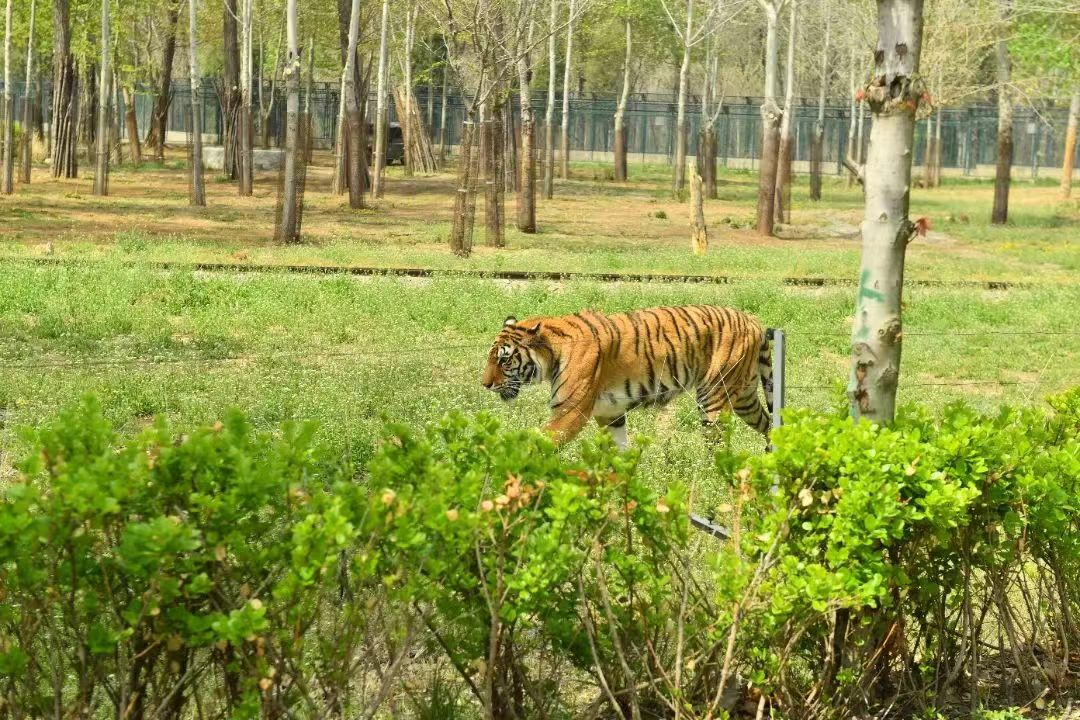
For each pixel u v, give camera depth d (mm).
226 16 43906
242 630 3828
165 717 4172
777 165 31953
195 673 4234
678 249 27328
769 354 9766
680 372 9320
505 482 4555
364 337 14609
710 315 9422
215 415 10125
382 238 26797
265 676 3951
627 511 4645
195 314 15867
